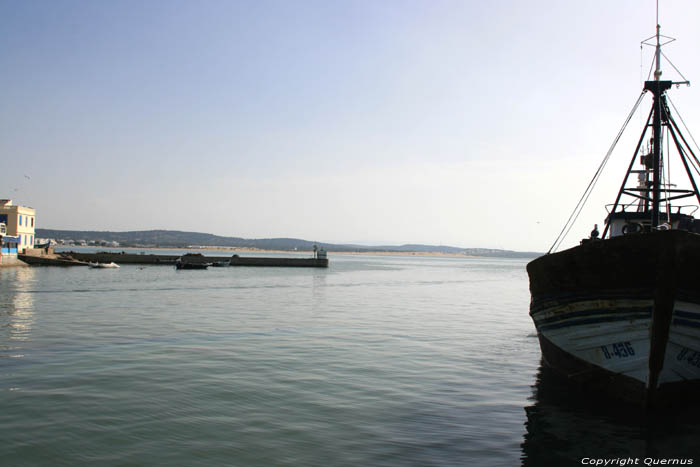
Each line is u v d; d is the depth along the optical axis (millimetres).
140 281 58406
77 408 11867
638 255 12164
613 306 12883
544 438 10625
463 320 30062
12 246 79938
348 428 10992
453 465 9219
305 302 38781
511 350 20406
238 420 11297
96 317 27531
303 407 12328
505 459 9547
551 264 14250
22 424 10781
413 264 187125
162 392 13281
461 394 13820
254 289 50812
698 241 11711
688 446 10312
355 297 44594
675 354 12406
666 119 16109
